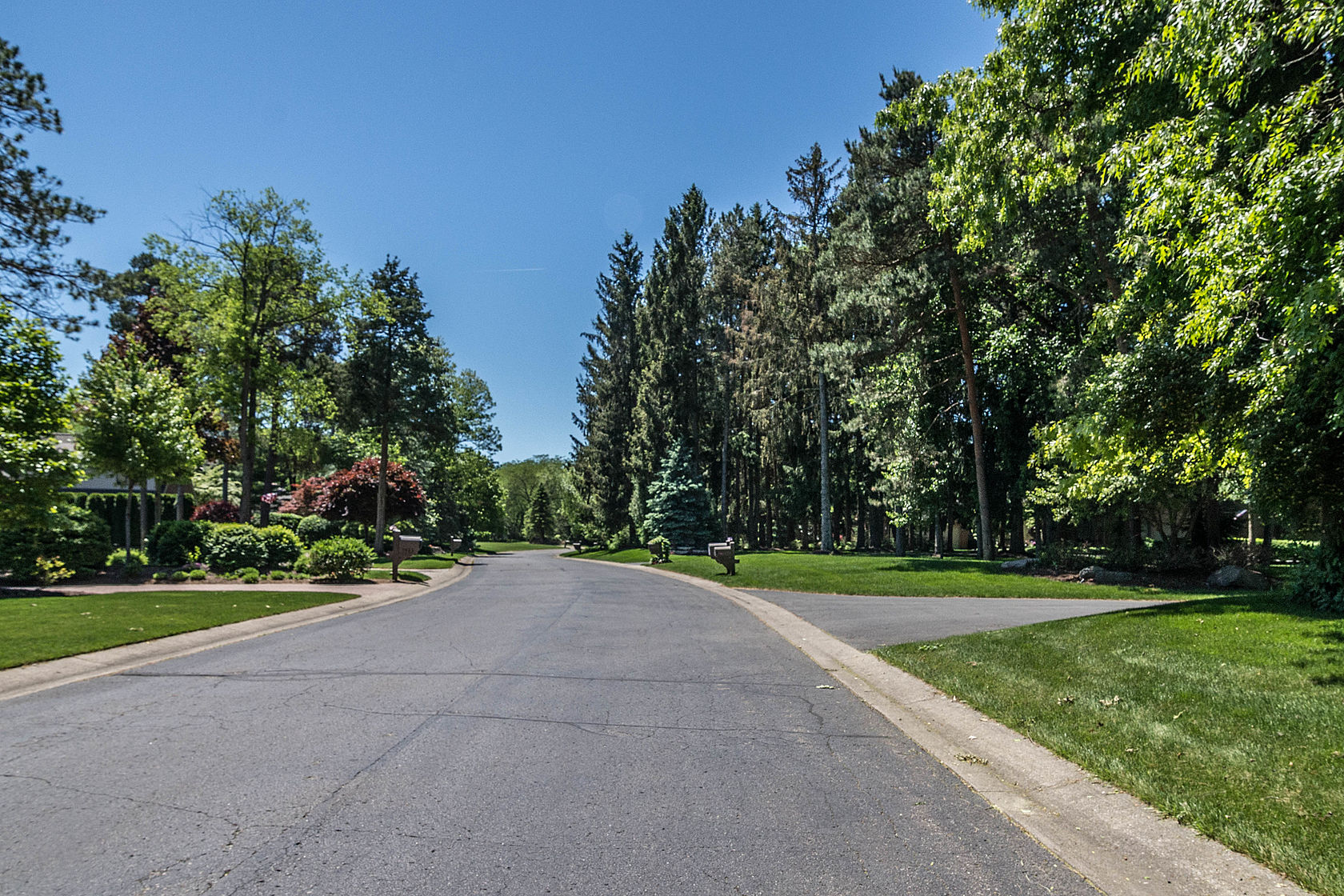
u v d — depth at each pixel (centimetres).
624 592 1828
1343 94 646
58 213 2338
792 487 4416
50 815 386
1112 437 997
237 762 476
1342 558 896
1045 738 519
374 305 3731
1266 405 741
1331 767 425
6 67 2219
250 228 3456
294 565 2003
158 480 2266
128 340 2402
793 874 330
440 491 6172
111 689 683
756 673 792
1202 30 736
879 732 568
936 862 346
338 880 318
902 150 2792
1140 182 775
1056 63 1244
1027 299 2762
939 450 2950
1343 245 557
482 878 323
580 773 465
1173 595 1662
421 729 557
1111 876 333
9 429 1480
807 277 3675
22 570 1614
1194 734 503
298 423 4625
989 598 1659
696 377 4800
